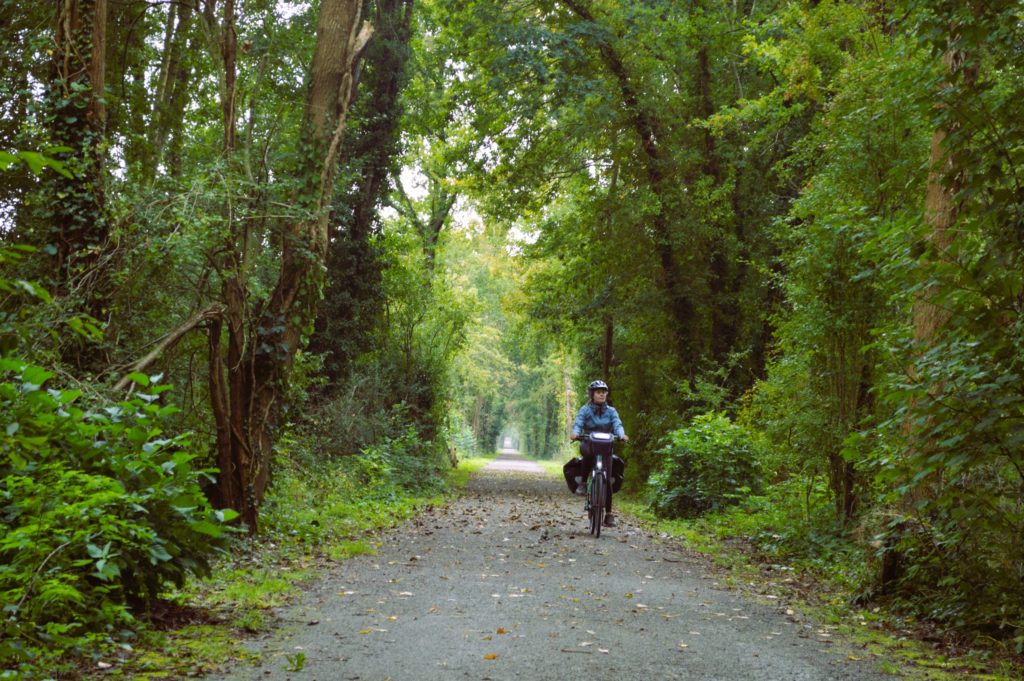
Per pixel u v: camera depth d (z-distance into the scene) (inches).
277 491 490.9
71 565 191.3
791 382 447.2
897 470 248.7
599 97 863.7
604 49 909.2
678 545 476.1
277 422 438.6
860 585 303.3
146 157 525.7
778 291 855.1
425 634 233.3
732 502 610.9
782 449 464.1
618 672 199.3
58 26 370.3
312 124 454.6
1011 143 217.5
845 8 637.3
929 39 234.5
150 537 205.8
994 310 220.8
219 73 419.8
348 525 496.7
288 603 273.0
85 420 243.4
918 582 280.4
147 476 220.4
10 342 203.6
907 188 265.0
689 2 896.9
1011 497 233.9
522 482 1230.3
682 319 950.4
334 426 799.7
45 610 186.9
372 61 965.2
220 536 231.8
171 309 402.0
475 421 2765.7
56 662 183.5
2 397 197.9
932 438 235.0
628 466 1020.5
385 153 975.0
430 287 1139.9
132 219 366.6
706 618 269.6
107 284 351.6
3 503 198.1
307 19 647.1
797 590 331.6
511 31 826.8
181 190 388.5
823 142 507.2
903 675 205.0
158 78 681.0
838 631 256.1
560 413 2603.3
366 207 964.6
